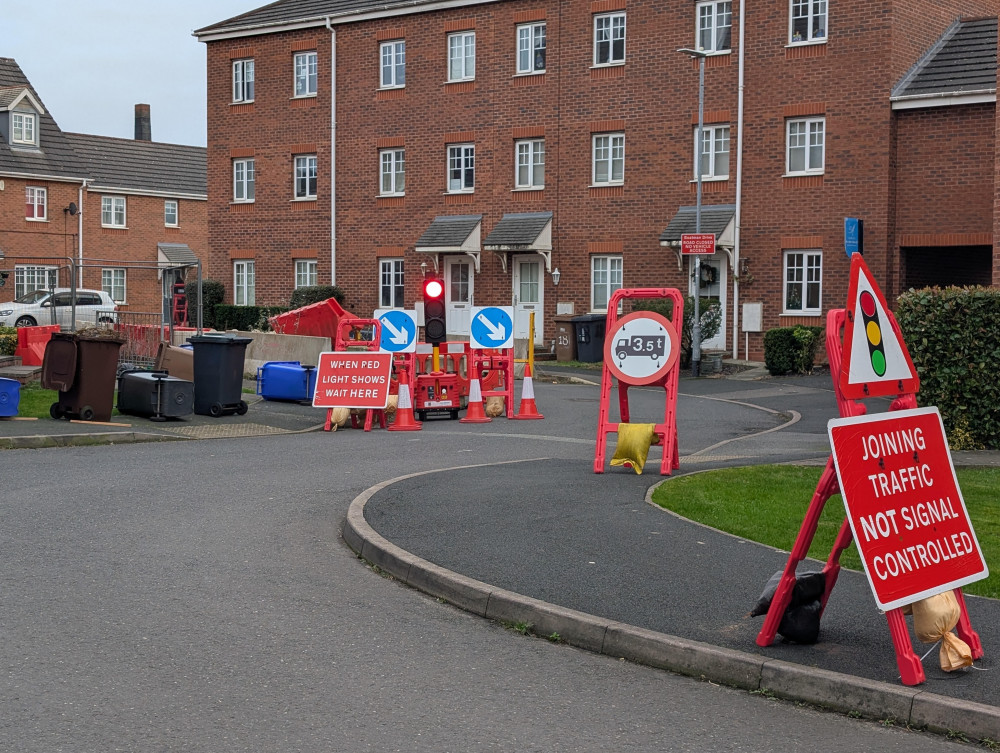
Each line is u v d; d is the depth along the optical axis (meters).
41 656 6.46
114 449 15.53
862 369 6.29
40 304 39.94
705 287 31.66
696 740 5.46
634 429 13.06
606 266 33.41
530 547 9.02
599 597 7.60
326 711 5.74
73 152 52.28
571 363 31.19
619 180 33.12
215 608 7.55
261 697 5.92
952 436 15.10
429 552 8.80
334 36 37.69
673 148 32.00
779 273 30.47
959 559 6.43
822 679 5.99
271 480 12.78
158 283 55.59
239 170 40.34
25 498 11.33
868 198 29.14
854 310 6.27
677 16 31.80
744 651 6.48
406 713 5.75
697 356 28.77
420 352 20.38
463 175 35.81
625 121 32.72
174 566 8.64
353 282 37.75
